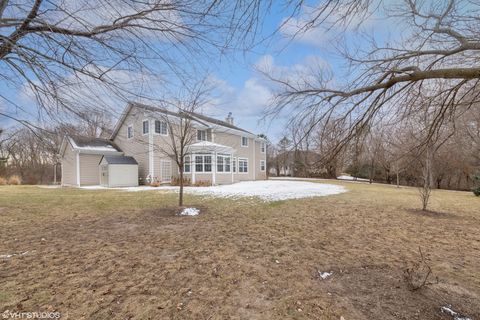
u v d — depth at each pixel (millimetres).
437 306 2578
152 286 2984
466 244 4676
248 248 4398
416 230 5695
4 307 2508
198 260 3820
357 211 7926
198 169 18812
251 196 11219
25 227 5746
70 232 5352
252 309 2527
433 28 2996
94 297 2719
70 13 2457
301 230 5633
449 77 2322
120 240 4797
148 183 17359
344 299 2711
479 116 3785
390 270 3498
